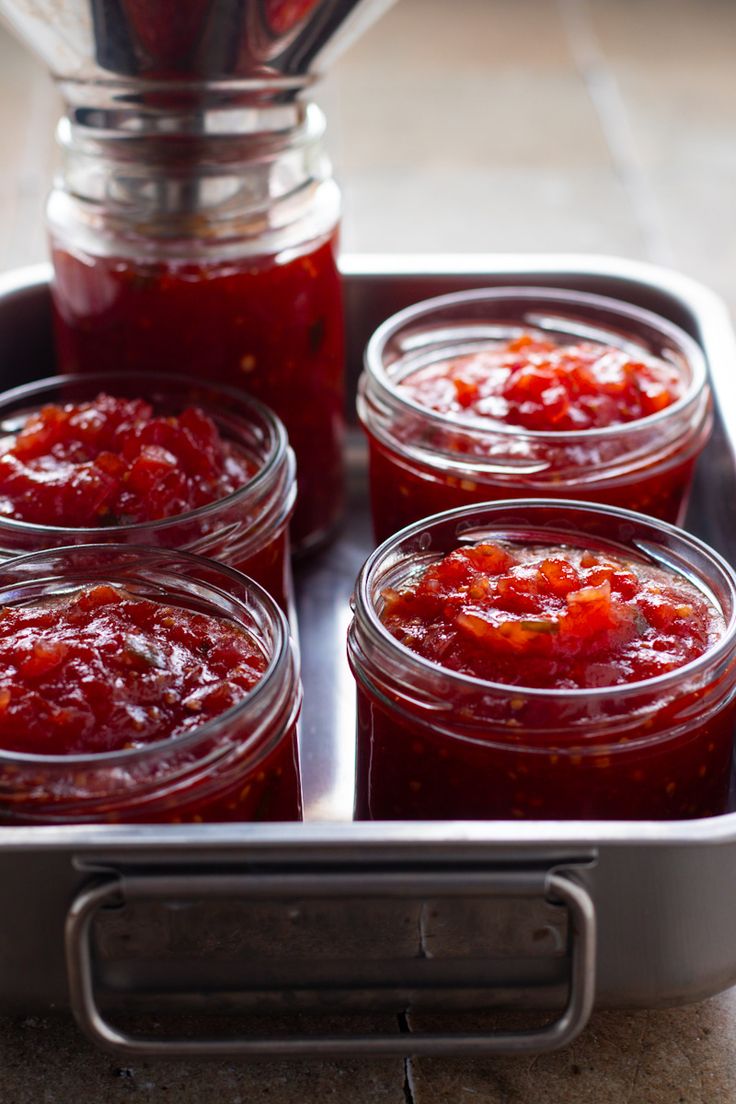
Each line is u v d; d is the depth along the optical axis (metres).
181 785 0.53
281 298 0.66
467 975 0.53
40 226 1.32
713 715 0.55
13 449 0.63
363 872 0.51
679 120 1.64
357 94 1.70
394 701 0.55
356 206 1.41
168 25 0.61
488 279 0.75
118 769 0.52
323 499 0.71
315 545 0.72
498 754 0.54
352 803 0.61
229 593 0.57
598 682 0.55
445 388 0.67
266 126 0.65
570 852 0.51
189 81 0.63
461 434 0.64
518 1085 0.54
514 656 0.55
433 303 0.70
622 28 1.92
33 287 0.72
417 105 1.67
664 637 0.56
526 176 1.50
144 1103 0.54
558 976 0.53
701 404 0.66
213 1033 0.55
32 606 0.58
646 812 0.56
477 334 0.71
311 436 0.69
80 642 0.55
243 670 0.56
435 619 0.57
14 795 0.52
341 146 1.56
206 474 0.63
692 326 0.74
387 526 0.67
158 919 0.52
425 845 0.51
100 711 0.54
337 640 0.67
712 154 1.55
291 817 0.57
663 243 1.36
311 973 0.53
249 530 0.61
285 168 0.66
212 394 0.65
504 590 0.57
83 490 0.61
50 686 0.54
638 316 0.70
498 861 0.51
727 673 0.55
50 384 0.66
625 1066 0.55
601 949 0.53
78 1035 0.55
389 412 0.65
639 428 0.63
